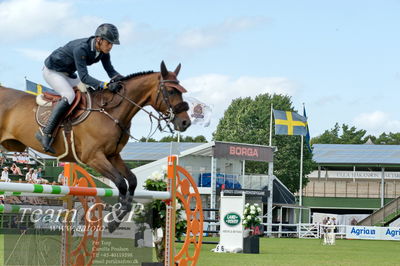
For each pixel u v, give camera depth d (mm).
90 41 8273
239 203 18391
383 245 27547
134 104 8344
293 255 18094
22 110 8406
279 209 47656
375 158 61688
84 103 8242
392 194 63406
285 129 43094
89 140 8102
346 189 64062
